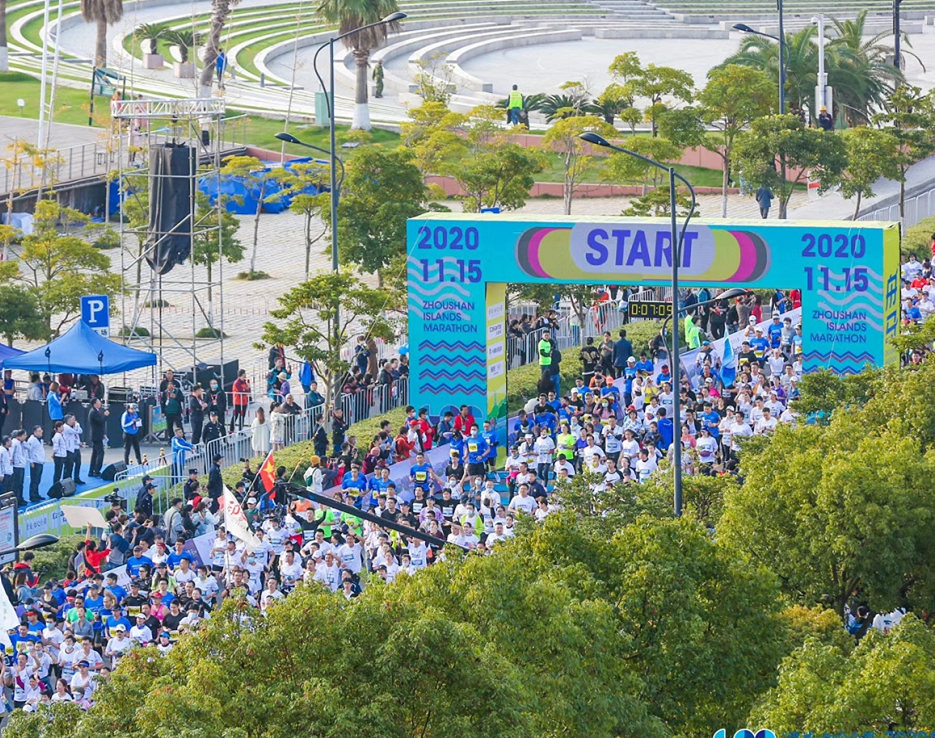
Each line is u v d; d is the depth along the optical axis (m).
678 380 92.38
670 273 122.62
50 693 85.06
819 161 171.25
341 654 55.16
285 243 197.00
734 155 175.00
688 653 67.06
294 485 106.81
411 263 126.25
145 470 116.38
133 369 133.88
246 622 56.97
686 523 71.25
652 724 62.62
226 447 121.25
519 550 72.31
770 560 81.44
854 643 73.50
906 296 146.00
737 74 184.88
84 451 129.88
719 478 93.88
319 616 55.75
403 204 151.38
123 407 129.38
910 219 189.88
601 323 147.00
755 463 83.94
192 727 50.59
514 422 127.81
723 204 188.62
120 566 96.31
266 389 138.00
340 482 109.75
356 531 100.12
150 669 56.97
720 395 118.44
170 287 179.38
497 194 162.62
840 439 85.19
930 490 80.88
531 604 62.06
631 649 67.56
